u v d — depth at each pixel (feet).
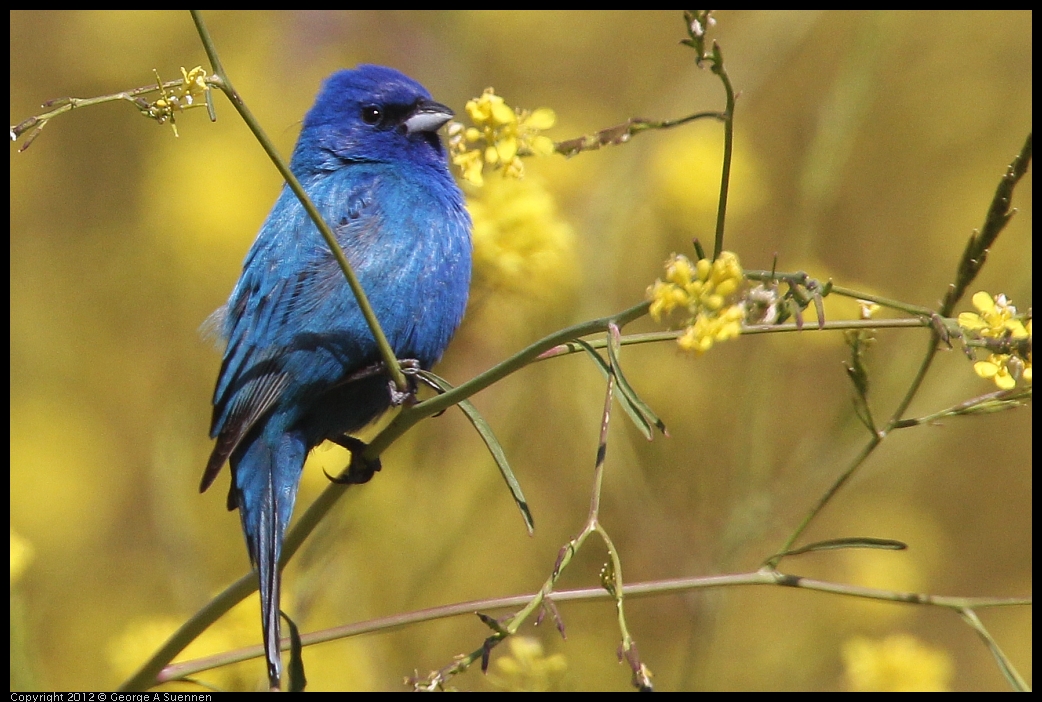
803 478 34.96
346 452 31.19
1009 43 52.54
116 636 42.70
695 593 34.78
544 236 29.89
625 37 55.21
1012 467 47.75
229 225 51.90
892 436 35.88
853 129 37.55
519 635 36.17
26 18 55.88
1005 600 20.08
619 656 16.42
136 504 48.85
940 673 23.72
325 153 31.07
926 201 50.16
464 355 32.71
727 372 38.50
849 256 50.08
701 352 17.24
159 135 54.44
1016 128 51.24
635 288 38.37
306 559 27.81
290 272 27.81
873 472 35.88
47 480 48.47
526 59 55.16
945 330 18.38
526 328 33.06
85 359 51.55
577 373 35.83
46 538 47.52
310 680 31.63
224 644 26.18
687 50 54.24
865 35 37.78
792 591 40.45
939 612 46.01
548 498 37.76
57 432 49.67
